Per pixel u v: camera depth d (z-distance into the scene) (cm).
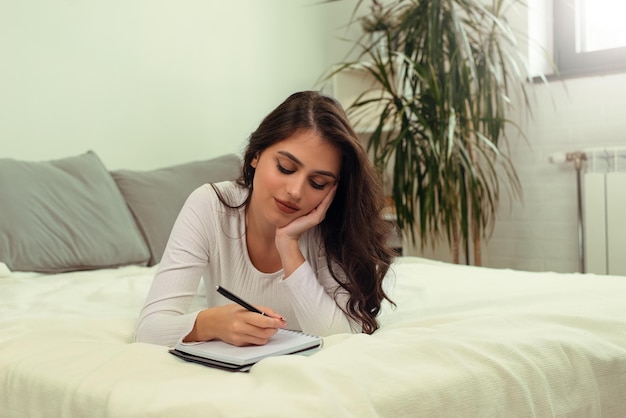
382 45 395
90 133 313
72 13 306
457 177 335
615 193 337
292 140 131
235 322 114
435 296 179
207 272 152
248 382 98
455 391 98
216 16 363
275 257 150
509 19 379
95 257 252
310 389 90
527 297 168
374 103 410
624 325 132
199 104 355
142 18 332
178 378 101
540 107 371
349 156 137
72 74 307
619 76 345
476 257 356
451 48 341
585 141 357
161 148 340
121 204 273
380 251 150
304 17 404
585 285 185
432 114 342
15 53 288
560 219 368
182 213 147
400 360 106
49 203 250
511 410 103
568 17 374
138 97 331
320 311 137
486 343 112
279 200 133
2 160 250
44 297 191
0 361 119
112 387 98
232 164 306
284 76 394
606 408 117
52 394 104
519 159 380
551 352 114
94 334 139
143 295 195
